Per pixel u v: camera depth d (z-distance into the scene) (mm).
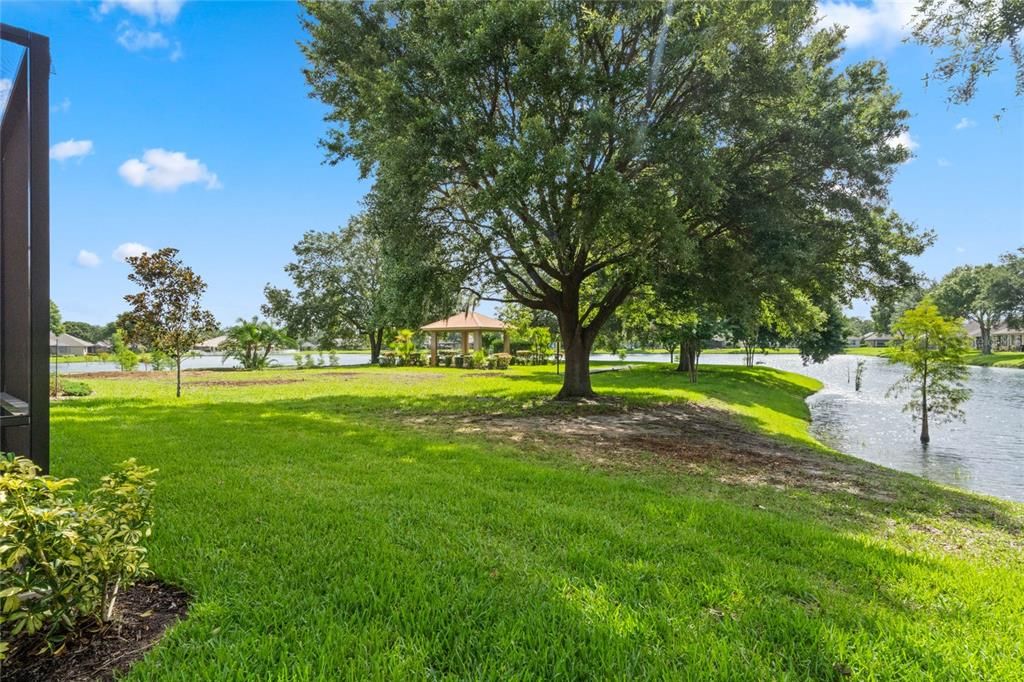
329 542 3398
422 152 9781
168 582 2799
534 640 2318
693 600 2779
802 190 11062
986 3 5926
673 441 8734
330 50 12227
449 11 9906
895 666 2230
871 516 5027
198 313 13570
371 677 2010
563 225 9805
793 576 3168
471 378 22438
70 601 2047
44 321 2527
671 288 11859
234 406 11594
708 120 10336
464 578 2920
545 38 9234
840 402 21094
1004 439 12969
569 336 14094
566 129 9875
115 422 8789
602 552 3412
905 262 12453
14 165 2844
